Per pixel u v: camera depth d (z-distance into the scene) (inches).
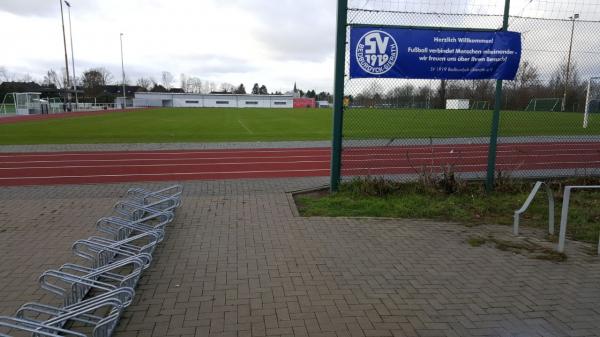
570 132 959.6
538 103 868.0
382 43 318.7
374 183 343.9
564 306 165.2
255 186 403.2
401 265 204.1
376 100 362.3
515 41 329.1
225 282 182.9
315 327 147.8
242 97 4411.9
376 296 171.6
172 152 667.4
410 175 453.4
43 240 239.8
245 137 928.9
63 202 327.6
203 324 149.1
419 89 382.9
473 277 191.2
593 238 245.8
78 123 1348.4
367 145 732.7
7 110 2301.9
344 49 325.7
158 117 1813.5
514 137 858.8
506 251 224.5
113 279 179.6
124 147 721.6
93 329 139.6
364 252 220.7
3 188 396.8
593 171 459.5
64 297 158.7
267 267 199.8
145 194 300.8
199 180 446.9
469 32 323.0
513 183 353.7
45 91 3334.2
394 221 275.7
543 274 195.3
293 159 599.8
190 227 260.4
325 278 188.2
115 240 218.8
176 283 181.5
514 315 157.8
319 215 289.6
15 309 162.2
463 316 156.6
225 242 233.8
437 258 213.6
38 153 647.1
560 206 311.6
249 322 150.7
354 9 317.1
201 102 4320.9
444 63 325.7
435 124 1168.8
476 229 261.7
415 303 166.1
